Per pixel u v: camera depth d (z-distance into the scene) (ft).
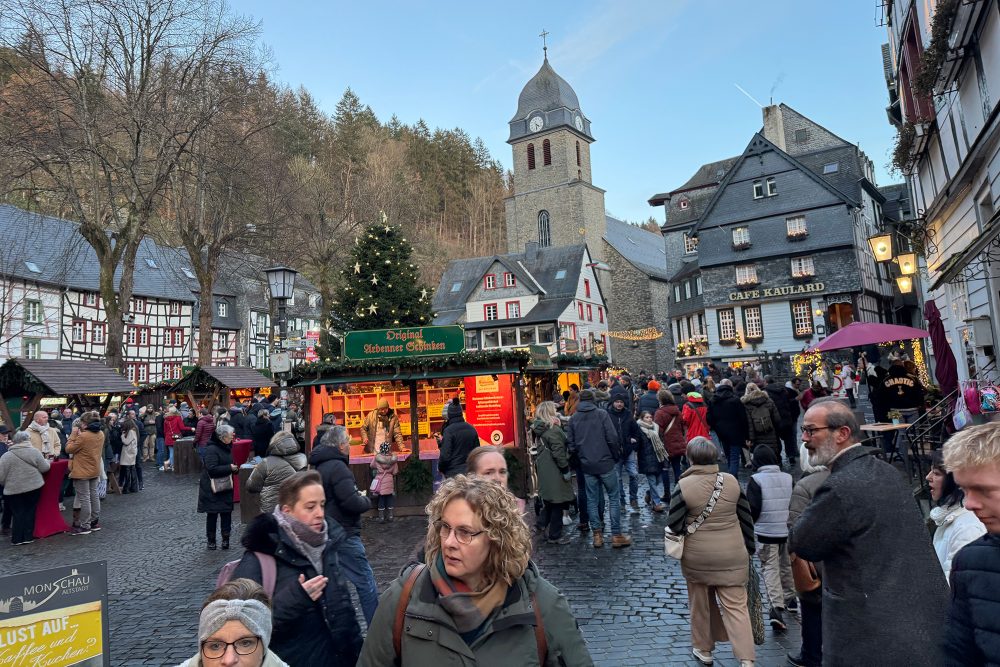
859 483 8.71
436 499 7.69
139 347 143.02
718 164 165.78
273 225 100.48
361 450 42.93
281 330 40.68
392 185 161.99
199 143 80.28
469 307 172.76
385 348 39.81
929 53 34.37
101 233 73.51
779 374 112.16
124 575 26.50
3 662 10.16
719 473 15.17
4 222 116.16
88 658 10.91
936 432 32.27
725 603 14.82
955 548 10.68
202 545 31.42
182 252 163.73
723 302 123.03
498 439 44.01
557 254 180.55
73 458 36.06
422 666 7.03
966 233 43.21
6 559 30.25
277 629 9.93
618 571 23.35
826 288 113.70
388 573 24.53
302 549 10.38
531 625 7.20
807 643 14.75
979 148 33.45
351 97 279.90
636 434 32.71
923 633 8.04
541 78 209.56
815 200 116.16
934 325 42.19
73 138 68.59
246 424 53.36
